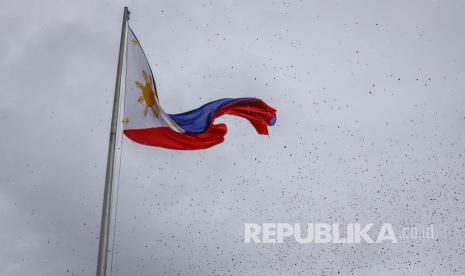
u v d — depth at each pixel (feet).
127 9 73.10
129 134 69.87
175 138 73.10
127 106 69.62
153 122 70.08
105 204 64.49
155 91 70.23
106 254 63.21
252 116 81.87
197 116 76.74
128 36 71.05
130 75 70.03
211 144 76.43
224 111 79.71
